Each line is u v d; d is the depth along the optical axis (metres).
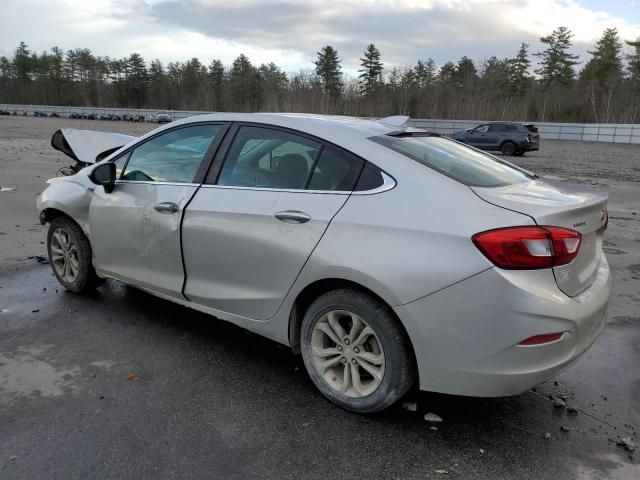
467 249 2.59
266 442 2.78
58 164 15.75
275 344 3.96
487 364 2.60
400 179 2.89
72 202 4.55
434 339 2.68
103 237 4.29
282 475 2.54
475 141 26.92
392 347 2.83
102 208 4.25
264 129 3.49
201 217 3.53
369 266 2.78
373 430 2.91
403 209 2.80
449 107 64.25
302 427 2.92
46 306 4.57
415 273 2.67
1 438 2.75
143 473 2.52
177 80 111.25
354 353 3.02
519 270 2.53
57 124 50.44
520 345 2.54
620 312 4.87
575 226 2.75
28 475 2.47
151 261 3.94
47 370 3.48
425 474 2.57
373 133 3.29
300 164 3.25
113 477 2.48
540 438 2.90
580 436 2.93
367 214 2.87
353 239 2.87
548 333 2.55
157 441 2.76
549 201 2.79
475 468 2.63
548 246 2.55
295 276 3.09
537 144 26.30
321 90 76.06
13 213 8.49
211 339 4.01
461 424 3.00
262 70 101.19
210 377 3.45
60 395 3.18
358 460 2.66
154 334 4.07
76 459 2.60
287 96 74.94
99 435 2.79
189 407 3.09
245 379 3.43
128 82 110.88
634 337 4.32
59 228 4.80
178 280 3.79
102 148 6.44
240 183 3.46
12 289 4.97
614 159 24.19
